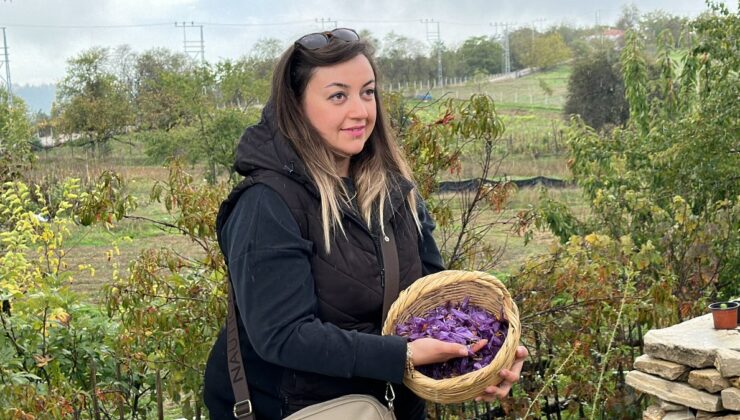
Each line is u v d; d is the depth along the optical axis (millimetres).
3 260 4039
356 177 2393
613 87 39312
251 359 2285
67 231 4422
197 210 3834
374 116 2338
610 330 4250
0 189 4871
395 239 2375
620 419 4133
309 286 2172
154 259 3799
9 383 3275
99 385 3799
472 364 2256
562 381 4391
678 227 5465
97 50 48469
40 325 3789
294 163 2217
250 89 29406
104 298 3906
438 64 88312
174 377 3695
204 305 3734
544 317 4184
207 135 24000
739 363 3008
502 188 4473
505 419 4094
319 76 2260
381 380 2281
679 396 3166
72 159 35156
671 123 7578
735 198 6766
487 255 4586
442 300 2420
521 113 60031
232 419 2344
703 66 7707
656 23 52031
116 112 42062
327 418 2182
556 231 6723
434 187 4355
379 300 2281
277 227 2150
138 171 29094
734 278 5855
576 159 7719
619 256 4340
